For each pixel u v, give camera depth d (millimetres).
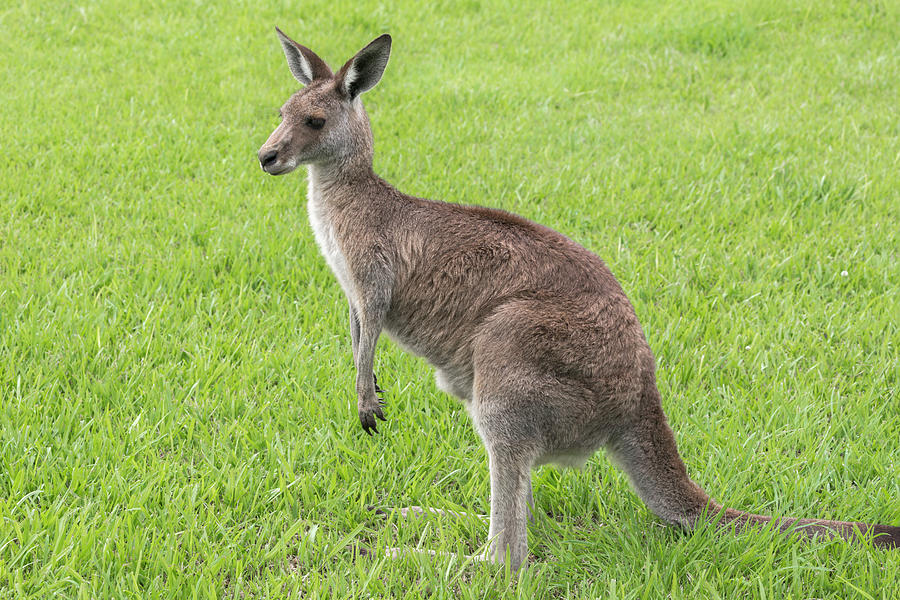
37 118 9844
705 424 5645
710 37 12602
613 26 13453
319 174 5145
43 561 4375
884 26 12961
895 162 9203
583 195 8562
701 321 6730
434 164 9297
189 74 11438
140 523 4691
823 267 7418
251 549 4590
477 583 4312
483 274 4648
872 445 5430
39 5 13281
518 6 14391
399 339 5023
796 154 9477
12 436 5164
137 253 7480
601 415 4426
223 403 5688
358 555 4605
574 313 4426
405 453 5410
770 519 4574
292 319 6660
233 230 7785
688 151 9672
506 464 4375
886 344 6371
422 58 12359
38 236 7594
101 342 6156
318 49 12156
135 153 9164
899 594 4230
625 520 4883
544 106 10898
